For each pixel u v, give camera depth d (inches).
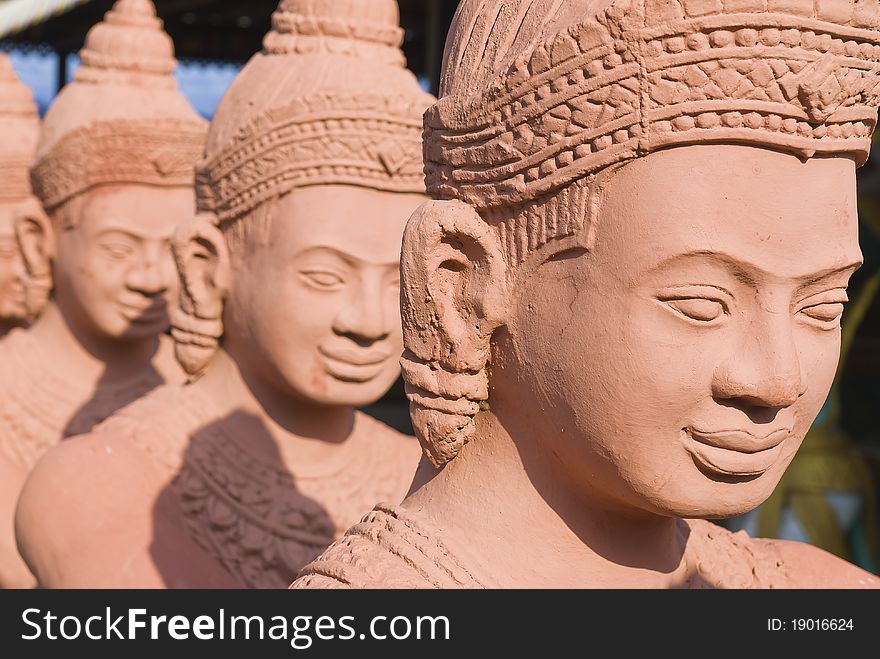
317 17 171.5
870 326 285.4
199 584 156.6
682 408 95.8
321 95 165.5
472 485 106.7
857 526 240.7
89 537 155.7
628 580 107.0
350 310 166.6
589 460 99.9
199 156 236.7
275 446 174.1
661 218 93.2
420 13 418.3
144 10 237.8
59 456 162.7
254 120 168.1
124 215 233.3
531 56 97.0
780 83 92.6
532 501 104.7
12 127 285.9
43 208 243.0
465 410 104.3
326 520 171.8
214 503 166.9
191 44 485.4
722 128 92.7
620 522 106.3
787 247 94.7
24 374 239.3
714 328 95.3
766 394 94.3
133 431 169.5
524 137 97.7
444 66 109.6
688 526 119.4
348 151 165.8
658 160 93.7
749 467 97.3
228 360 176.4
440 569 102.5
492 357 103.9
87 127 229.3
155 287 235.3
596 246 95.6
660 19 92.6
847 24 94.4
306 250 165.9
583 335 96.6
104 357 245.1
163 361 257.4
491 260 100.9
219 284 173.9
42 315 246.8
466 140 101.8
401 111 166.9
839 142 96.0
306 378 168.4
